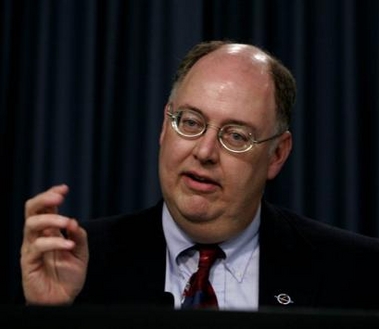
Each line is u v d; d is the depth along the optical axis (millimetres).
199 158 3031
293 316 1468
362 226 5113
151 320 1476
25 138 5008
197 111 3076
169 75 4969
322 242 3516
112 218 3574
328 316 1465
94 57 5004
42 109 4926
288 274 3305
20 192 4969
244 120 3076
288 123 3418
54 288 2766
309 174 5156
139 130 5055
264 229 3412
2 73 4977
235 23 5160
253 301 3221
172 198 3127
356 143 5062
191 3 4973
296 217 3686
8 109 5016
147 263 3285
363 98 5184
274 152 3377
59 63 4961
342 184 5070
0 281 4934
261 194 3318
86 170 4930
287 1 5137
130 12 5094
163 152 3182
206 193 3072
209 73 3139
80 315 1481
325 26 5160
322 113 5121
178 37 4961
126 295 3201
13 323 1483
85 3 4996
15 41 5059
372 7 5148
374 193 5027
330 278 3359
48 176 4930
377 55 5090
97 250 3361
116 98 5062
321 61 5145
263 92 3178
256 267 3322
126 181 5039
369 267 3455
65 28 4969
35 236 2711
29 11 5051
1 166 4973
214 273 3264
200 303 3037
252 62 3236
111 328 1478
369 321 1456
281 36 5148
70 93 4969
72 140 4965
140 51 5074
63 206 4906
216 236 3160
